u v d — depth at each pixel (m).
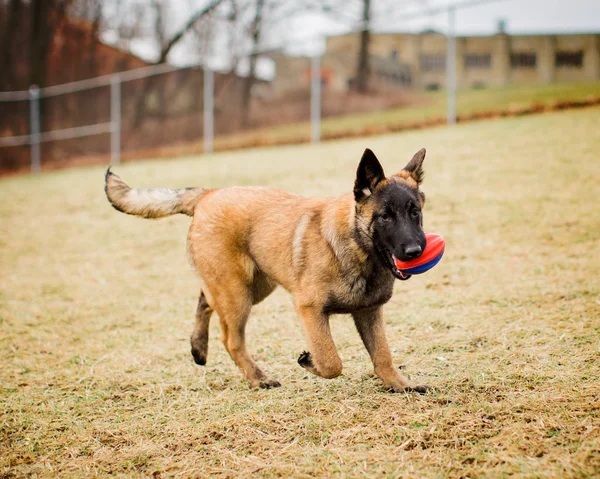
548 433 3.57
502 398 4.09
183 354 5.58
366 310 4.48
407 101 19.75
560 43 15.82
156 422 4.29
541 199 8.95
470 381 4.39
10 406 4.69
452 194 9.77
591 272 6.43
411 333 5.47
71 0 30.25
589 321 5.26
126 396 4.77
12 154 25.19
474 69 18.03
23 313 7.05
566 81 15.95
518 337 5.12
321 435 3.87
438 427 3.79
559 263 6.81
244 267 4.86
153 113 26.19
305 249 4.43
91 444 4.07
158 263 8.73
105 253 9.45
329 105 20.72
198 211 5.09
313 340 4.35
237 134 20.97
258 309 6.52
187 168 15.41
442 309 5.98
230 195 5.01
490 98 16.69
